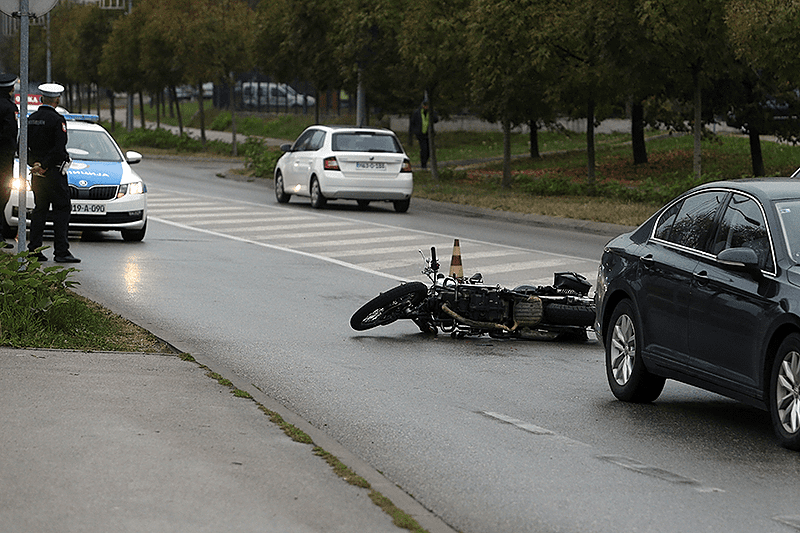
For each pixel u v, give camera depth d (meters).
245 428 11.91
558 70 51.38
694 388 16.50
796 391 12.16
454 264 21.86
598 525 9.66
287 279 26.23
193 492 9.49
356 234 36.97
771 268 12.84
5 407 12.17
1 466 9.97
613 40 46.34
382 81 65.00
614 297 15.80
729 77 52.72
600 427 13.51
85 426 11.53
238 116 138.12
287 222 40.38
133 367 14.97
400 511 9.24
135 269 26.69
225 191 55.16
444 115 85.25
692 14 44.59
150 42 99.75
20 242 19.20
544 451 12.23
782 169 62.97
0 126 25.17
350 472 10.37
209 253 30.62
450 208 48.97
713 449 12.52
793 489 10.93
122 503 9.10
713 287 13.42
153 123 148.75
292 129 121.25
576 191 52.56
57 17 144.88
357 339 19.34
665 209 15.45
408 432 12.95
